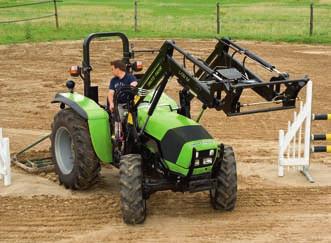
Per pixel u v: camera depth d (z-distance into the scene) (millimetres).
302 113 11328
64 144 10672
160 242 8477
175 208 9727
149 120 9352
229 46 9375
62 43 28906
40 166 11422
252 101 17562
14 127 14758
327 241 8586
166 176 9102
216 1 56625
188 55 8562
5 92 18750
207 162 8883
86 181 10109
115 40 30344
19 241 8516
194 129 9070
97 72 21953
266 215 9539
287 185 10992
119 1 55250
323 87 19703
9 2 50344
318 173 11664
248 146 13391
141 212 8914
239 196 10344
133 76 10008
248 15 42906
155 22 37406
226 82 8008
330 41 30031
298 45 29312
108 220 9227
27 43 28828
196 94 8477
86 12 43781
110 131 9938
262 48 27969
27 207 9703
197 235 8719
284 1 57031
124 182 8836
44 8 46375
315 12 44688
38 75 21406
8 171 10602
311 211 9773
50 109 16688
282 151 11375
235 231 8875
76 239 8578
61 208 9672
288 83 8273
